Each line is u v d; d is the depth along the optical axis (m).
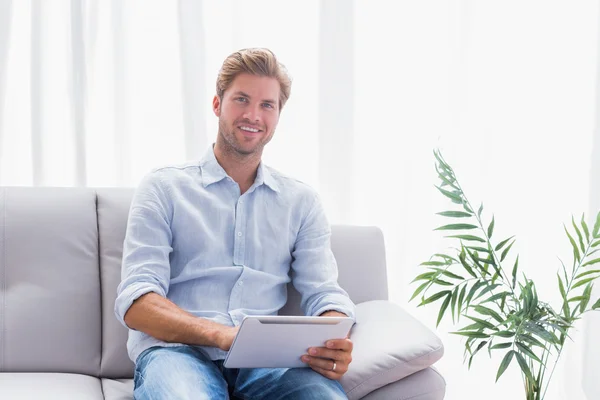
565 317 1.90
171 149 2.41
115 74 2.34
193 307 1.78
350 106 2.48
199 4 2.37
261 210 1.88
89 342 1.88
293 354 1.58
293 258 1.94
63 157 2.35
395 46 2.51
